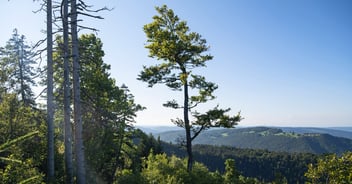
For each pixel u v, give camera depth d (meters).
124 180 17.36
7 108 13.74
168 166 19.41
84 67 22.33
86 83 22.42
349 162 34.56
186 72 20.12
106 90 23.70
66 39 13.91
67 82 14.04
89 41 23.34
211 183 19.84
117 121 24.86
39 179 9.31
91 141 22.47
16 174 8.65
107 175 26.47
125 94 27.78
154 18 20.31
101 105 23.12
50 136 13.79
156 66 20.88
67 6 13.77
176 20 20.28
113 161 28.25
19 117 14.16
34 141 14.51
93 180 19.05
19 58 28.42
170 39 19.94
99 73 23.66
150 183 16.52
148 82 20.58
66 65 14.05
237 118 19.78
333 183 34.28
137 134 30.77
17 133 13.62
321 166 35.09
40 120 16.36
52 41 13.86
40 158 13.96
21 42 29.25
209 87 19.80
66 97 14.00
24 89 27.48
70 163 13.81
